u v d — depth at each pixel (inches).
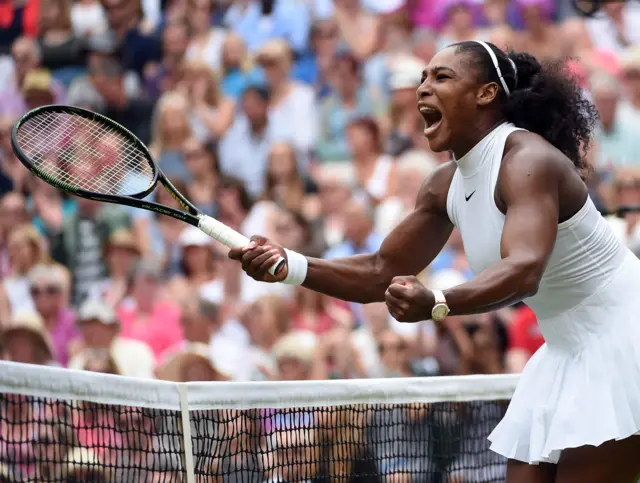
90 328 532.4
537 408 259.8
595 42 746.2
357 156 677.3
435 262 598.9
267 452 319.9
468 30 753.0
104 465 300.7
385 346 531.5
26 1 815.1
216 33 800.9
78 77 778.8
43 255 618.2
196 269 611.5
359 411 334.3
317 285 278.4
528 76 265.7
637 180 587.8
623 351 251.6
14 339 524.1
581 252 254.1
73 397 262.1
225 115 735.1
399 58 744.3
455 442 371.2
